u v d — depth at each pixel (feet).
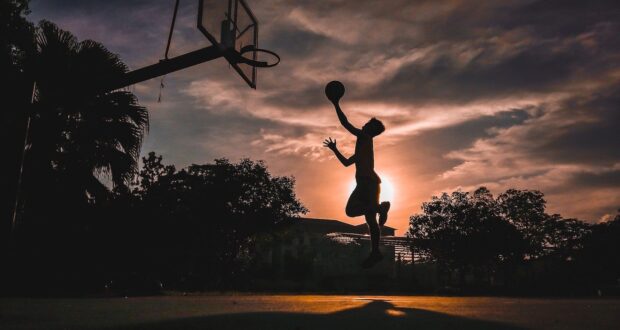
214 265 73.72
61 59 40.83
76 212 43.11
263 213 79.46
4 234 9.31
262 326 6.75
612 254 102.58
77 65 41.24
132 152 46.91
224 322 7.27
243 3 34.55
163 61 25.53
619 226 104.68
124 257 48.01
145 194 58.49
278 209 82.74
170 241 58.39
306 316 8.23
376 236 12.57
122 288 36.52
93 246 43.68
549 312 9.91
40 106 10.25
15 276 34.45
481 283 97.86
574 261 106.83
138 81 25.91
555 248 110.83
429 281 116.67
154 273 54.70
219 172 76.48
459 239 97.19
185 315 8.48
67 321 7.43
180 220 62.90
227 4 32.42
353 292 78.38
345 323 7.17
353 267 117.08
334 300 14.99
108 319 7.74
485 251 96.32
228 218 75.31
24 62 40.19
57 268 38.52
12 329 6.39
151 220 53.83
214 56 25.93
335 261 119.24
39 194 40.83
